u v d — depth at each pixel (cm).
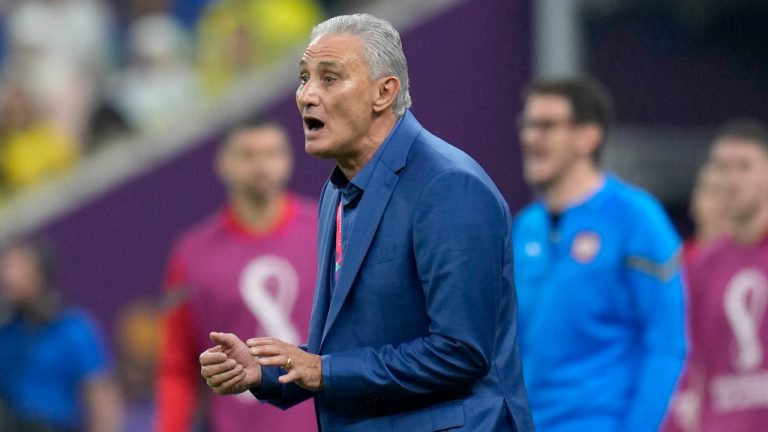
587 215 1984
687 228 3472
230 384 1281
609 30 3406
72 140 4066
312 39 1327
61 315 3038
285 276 2300
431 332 1287
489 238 1292
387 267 1305
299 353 1280
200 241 2323
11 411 3009
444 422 1306
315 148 1312
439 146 1335
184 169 3388
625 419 1909
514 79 3222
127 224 3412
